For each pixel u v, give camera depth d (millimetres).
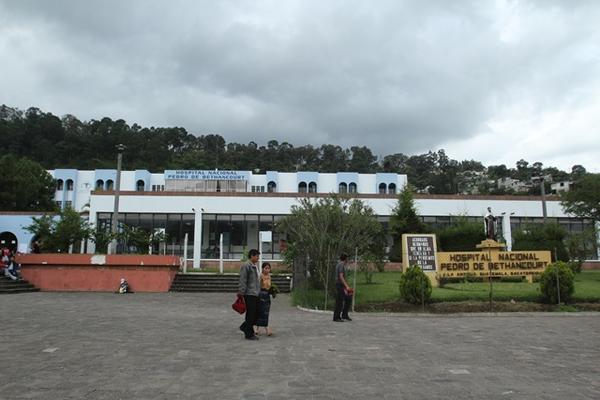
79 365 7594
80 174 66938
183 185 57594
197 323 12797
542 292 17141
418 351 8984
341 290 13727
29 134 103062
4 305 17500
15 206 54688
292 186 63625
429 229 33375
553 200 39688
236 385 6461
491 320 14125
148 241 30938
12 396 5902
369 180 65562
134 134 110938
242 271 10219
